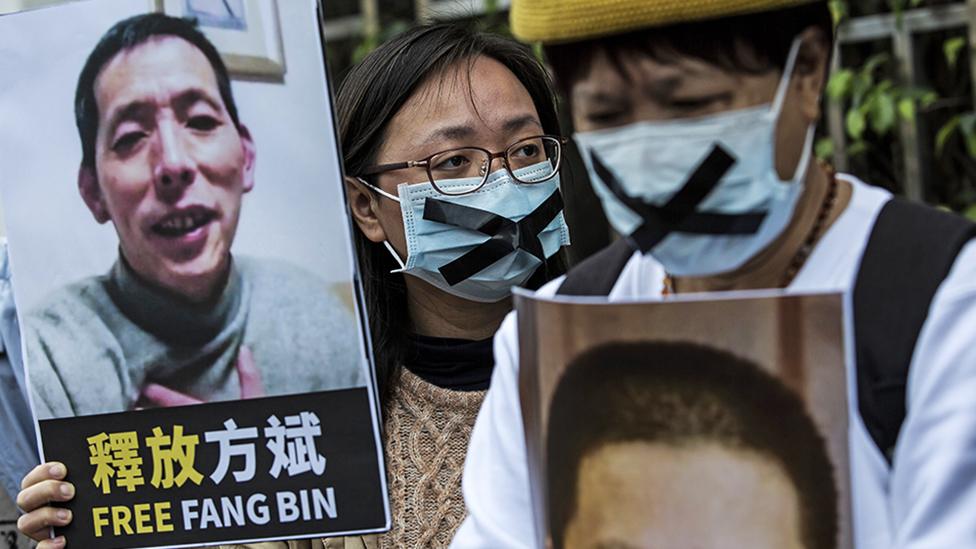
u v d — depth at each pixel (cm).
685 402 214
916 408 201
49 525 332
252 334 313
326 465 312
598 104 207
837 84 660
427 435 372
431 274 369
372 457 310
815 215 218
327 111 305
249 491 318
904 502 204
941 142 646
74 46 318
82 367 326
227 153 311
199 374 318
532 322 227
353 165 377
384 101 369
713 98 202
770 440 210
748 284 224
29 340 329
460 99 363
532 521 241
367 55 387
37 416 330
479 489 248
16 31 320
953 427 197
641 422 217
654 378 216
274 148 309
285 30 305
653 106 204
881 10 677
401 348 383
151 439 323
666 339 213
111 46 315
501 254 360
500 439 247
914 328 202
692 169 205
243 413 316
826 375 205
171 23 312
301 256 310
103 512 328
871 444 205
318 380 311
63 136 321
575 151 721
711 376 212
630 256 246
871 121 652
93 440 327
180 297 317
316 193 308
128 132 316
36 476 331
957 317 199
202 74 311
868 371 205
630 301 215
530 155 371
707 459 214
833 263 214
